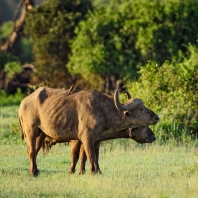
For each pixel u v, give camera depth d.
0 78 160.25
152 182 48.56
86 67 138.12
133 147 68.62
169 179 49.88
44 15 151.62
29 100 54.22
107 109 52.50
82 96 52.69
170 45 138.38
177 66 84.44
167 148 68.00
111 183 47.50
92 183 47.38
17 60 164.75
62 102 52.81
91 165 51.91
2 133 74.88
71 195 44.47
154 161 60.53
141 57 139.00
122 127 52.94
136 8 143.50
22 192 45.16
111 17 142.75
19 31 171.75
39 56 150.12
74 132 52.56
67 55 149.75
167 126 74.88
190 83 80.50
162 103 79.31
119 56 138.75
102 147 68.81
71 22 149.75
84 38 140.00
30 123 53.81
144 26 141.00
